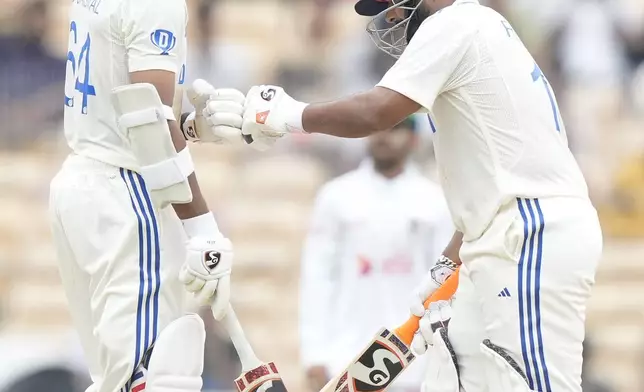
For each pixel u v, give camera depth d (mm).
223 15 37938
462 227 14625
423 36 14055
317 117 14305
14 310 30750
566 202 14133
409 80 13953
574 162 14578
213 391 24766
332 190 22797
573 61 37562
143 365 14289
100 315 14430
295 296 32031
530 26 37688
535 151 14148
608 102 37156
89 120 14586
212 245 14180
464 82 14125
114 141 14516
